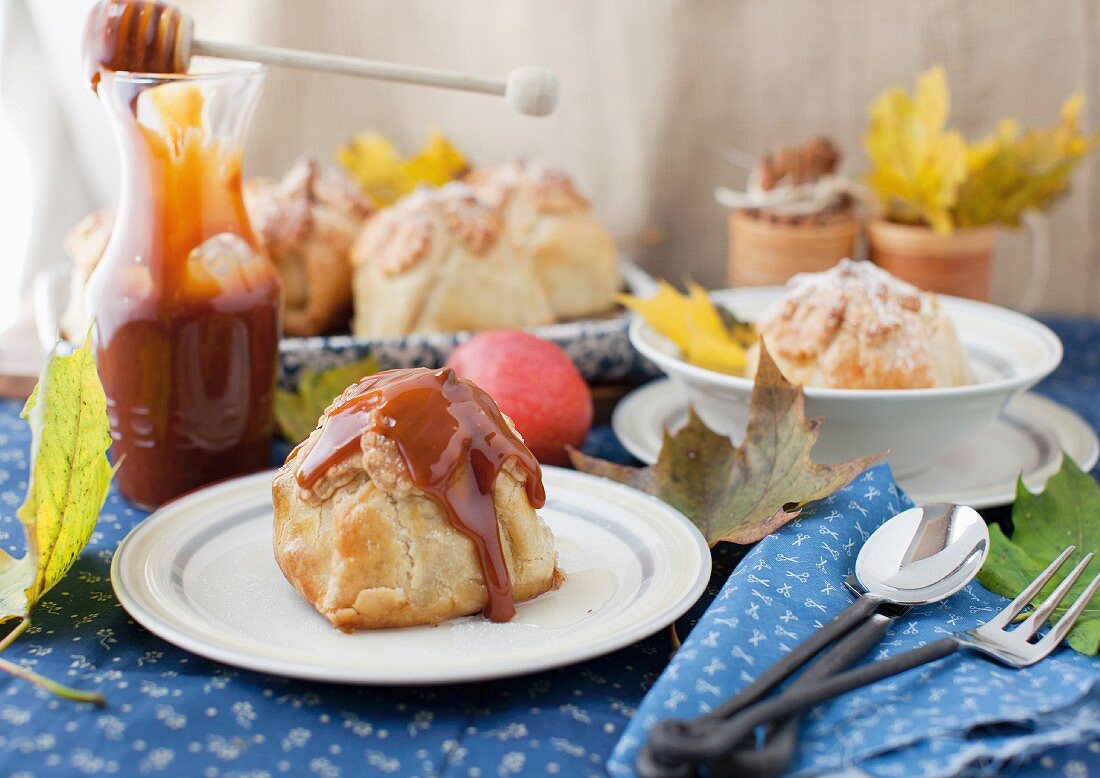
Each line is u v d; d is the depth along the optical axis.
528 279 0.83
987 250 0.87
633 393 0.77
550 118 1.02
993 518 0.64
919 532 0.57
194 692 0.50
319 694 0.50
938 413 0.63
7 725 0.48
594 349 0.78
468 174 0.97
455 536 0.53
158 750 0.47
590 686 0.52
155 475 0.64
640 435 0.71
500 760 0.47
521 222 0.89
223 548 0.57
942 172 0.85
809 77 0.99
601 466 0.64
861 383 0.65
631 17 0.98
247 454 0.65
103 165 1.08
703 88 1.00
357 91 1.03
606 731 0.49
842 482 0.59
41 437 0.53
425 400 0.53
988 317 0.73
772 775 0.44
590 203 0.92
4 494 0.65
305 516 0.54
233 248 0.63
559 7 0.99
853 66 0.98
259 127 1.03
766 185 0.91
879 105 0.88
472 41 1.01
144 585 0.53
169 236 0.62
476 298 0.81
